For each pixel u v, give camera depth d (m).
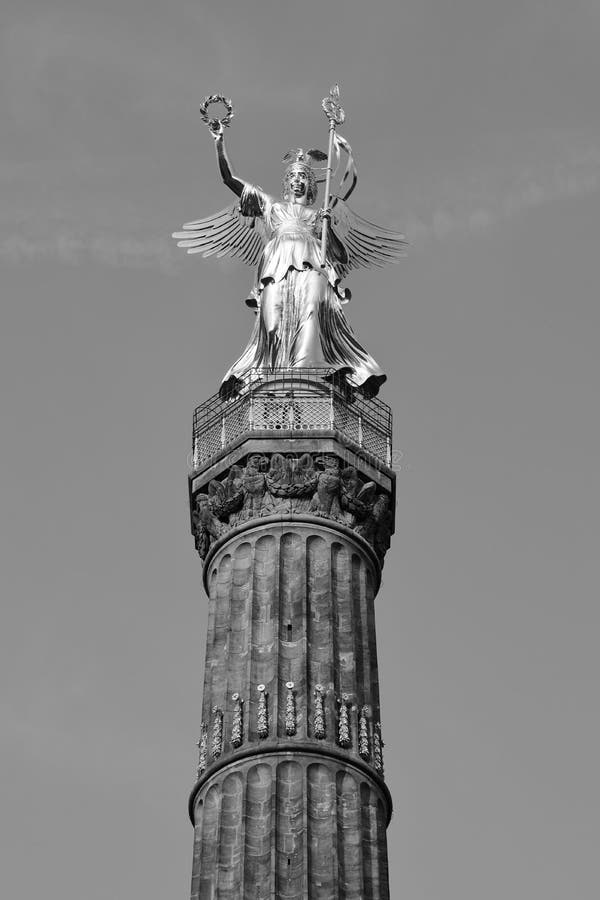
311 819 60.75
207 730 64.06
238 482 68.88
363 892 59.75
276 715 62.84
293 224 76.62
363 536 68.69
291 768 61.75
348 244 78.31
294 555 67.19
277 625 65.19
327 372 72.12
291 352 73.06
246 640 65.38
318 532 67.81
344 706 63.69
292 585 66.50
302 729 62.62
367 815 61.69
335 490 68.56
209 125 78.44
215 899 59.50
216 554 68.62
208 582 68.94
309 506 68.25
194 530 70.56
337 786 61.62
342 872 60.03
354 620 66.19
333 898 59.16
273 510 68.12
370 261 78.38
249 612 65.81
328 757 62.12
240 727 62.94
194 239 77.38
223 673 65.25
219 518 69.19
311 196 78.50
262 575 66.94
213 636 66.50
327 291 75.06
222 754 62.66
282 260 75.25
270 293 74.56
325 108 79.19
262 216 77.62
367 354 73.94
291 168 78.75
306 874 59.38
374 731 63.84
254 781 61.62
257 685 64.00
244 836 60.47
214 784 62.28
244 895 59.28
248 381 72.44
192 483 70.44
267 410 70.31
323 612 65.81
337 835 60.47
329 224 76.75
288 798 61.19
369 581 68.38
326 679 64.06
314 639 65.12
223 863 60.41
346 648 65.44
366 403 71.81
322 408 70.38
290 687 63.62
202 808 62.16
